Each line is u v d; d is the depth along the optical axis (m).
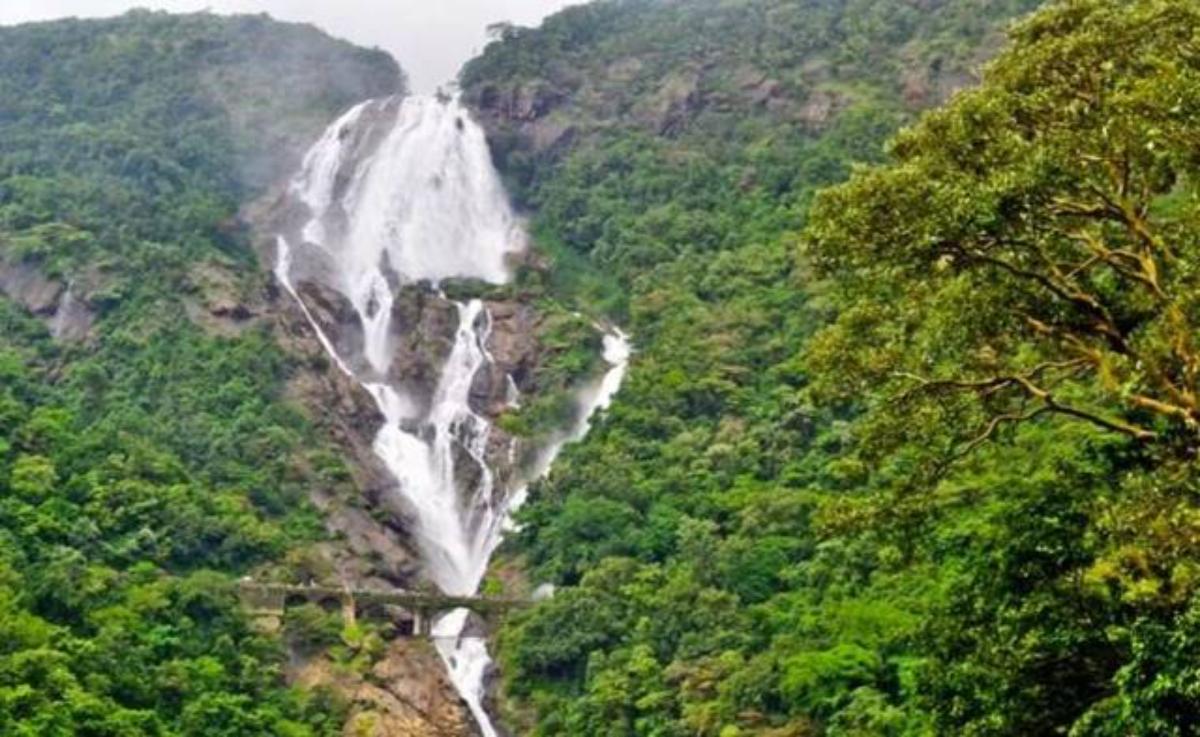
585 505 68.94
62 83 128.88
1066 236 23.47
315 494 77.44
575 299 98.00
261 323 91.06
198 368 83.00
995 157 23.38
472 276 108.31
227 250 101.75
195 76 130.62
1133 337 23.55
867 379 24.97
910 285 24.30
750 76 116.31
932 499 25.50
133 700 52.34
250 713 55.62
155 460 69.62
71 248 94.69
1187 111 21.22
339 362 96.69
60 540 59.88
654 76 123.00
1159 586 19.81
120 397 80.19
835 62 113.31
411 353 96.50
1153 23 23.11
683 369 77.88
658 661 57.25
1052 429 35.47
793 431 67.94
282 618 64.00
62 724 46.41
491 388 91.44
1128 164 22.64
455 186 116.38
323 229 113.69
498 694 64.50
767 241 91.19
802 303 80.56
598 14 138.50
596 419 79.62
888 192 23.52
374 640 65.12
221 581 61.78
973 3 112.31
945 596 28.31
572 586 65.31
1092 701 23.25
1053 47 23.56
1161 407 21.84
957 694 24.22
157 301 89.25
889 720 39.47
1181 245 22.84
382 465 86.75
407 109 123.88
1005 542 24.80
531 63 126.50
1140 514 20.72
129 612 56.09
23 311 91.31
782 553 58.62
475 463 86.56
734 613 56.00
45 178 105.88
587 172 111.25
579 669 61.75
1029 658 23.27
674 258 95.50
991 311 23.41
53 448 66.12
